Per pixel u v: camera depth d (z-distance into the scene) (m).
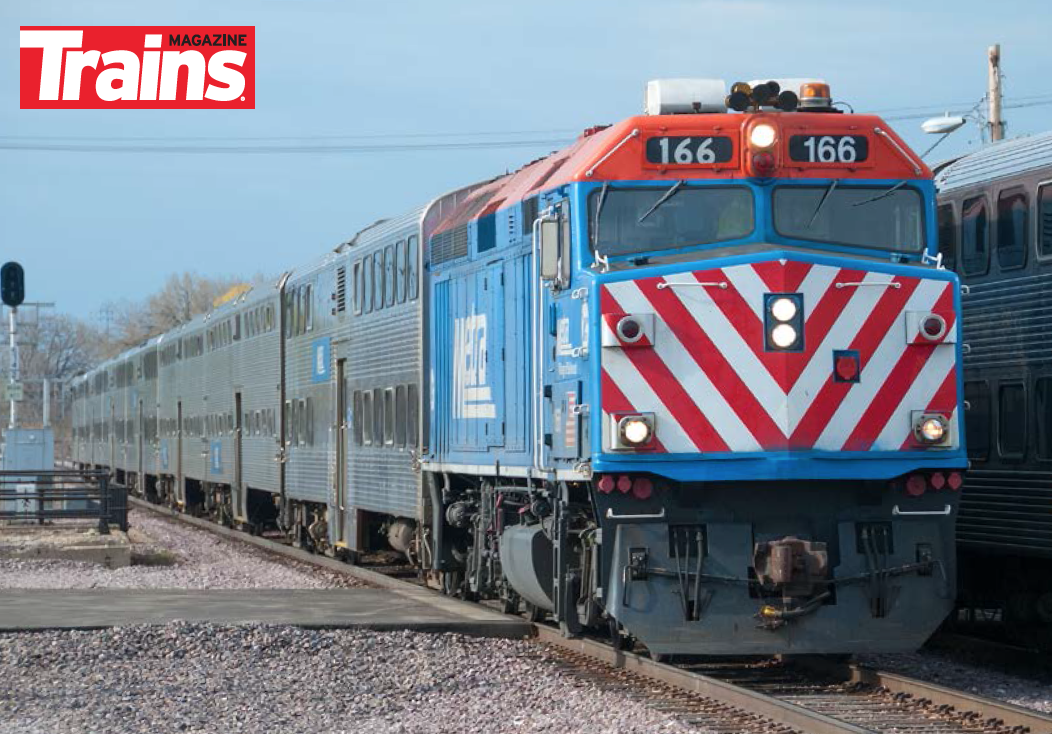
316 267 50.19
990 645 28.73
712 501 22.83
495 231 29.86
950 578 23.09
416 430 36.75
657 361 22.66
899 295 23.00
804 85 24.39
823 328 22.77
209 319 72.88
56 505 70.75
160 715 20.67
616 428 22.45
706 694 21.97
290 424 54.25
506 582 30.67
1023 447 26.94
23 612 30.44
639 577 22.56
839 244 23.72
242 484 63.25
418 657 25.62
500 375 29.39
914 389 22.97
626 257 23.56
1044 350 26.31
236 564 47.81
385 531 43.12
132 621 28.64
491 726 20.05
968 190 28.84
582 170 23.80
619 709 20.88
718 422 22.67
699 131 23.86
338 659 25.23
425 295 36.31
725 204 23.77
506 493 29.84
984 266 28.30
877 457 22.73
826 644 22.59
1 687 22.62
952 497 23.19
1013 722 19.56
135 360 101.38
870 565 22.78
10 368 90.75
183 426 80.25
